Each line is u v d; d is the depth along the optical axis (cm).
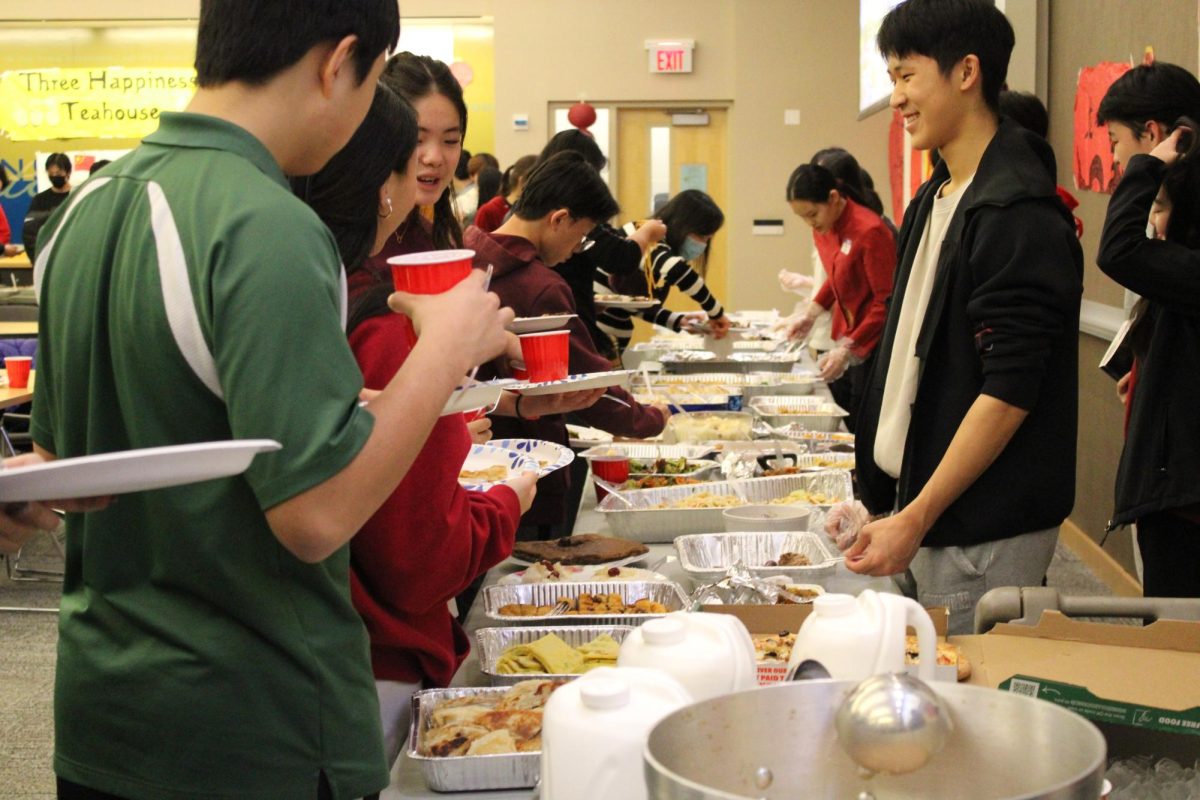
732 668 104
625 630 175
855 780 87
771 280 1085
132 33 1123
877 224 449
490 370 230
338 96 110
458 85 214
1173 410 241
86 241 111
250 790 110
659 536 245
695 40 1071
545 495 283
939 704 77
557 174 266
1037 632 151
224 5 107
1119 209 237
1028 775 83
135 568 112
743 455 307
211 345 101
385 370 140
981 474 193
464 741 138
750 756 86
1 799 304
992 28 195
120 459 82
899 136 857
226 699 109
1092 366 464
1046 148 202
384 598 149
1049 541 199
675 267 527
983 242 188
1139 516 247
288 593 111
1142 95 255
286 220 101
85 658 113
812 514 240
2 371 525
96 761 113
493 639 175
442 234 217
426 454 141
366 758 117
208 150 106
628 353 550
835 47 1052
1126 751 146
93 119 1124
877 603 107
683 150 1096
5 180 1111
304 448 97
